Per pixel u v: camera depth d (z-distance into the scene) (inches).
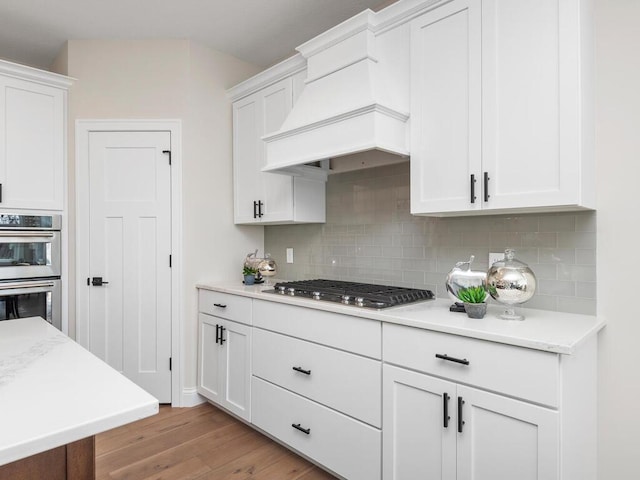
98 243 114.7
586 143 61.2
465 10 69.5
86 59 114.9
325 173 107.0
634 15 63.2
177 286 115.2
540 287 73.5
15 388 37.9
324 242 114.4
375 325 69.9
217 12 103.0
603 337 66.4
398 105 79.5
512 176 64.0
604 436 65.9
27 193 106.3
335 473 76.5
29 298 107.1
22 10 100.9
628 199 64.0
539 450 51.2
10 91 103.9
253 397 96.3
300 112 90.7
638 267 63.4
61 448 34.7
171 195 115.3
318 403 80.0
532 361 51.8
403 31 79.1
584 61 60.4
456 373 59.1
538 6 61.5
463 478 58.2
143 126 114.8
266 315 92.6
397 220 96.3
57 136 111.4
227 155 125.8
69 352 49.7
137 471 81.9
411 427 64.7
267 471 82.4
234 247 127.4
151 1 97.9
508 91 64.4
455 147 70.8
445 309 73.1
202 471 82.2
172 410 112.7
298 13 103.4
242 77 129.6
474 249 82.7
